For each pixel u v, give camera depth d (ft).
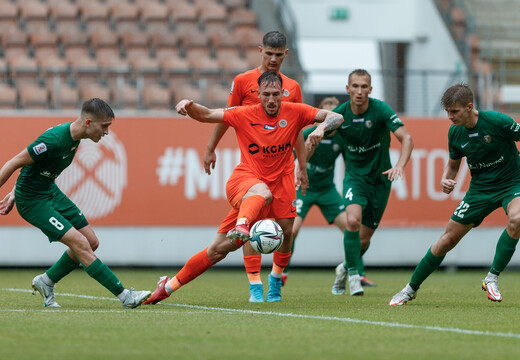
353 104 93.91
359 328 61.16
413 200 156.35
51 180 73.72
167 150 152.15
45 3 217.97
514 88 220.02
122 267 167.84
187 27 219.41
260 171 77.97
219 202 152.76
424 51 228.22
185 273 79.25
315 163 112.88
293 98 84.58
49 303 77.92
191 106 75.61
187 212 152.15
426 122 156.66
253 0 230.89
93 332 57.88
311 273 155.33
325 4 230.27
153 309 75.61
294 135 78.54
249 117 77.05
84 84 182.50
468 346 52.60
